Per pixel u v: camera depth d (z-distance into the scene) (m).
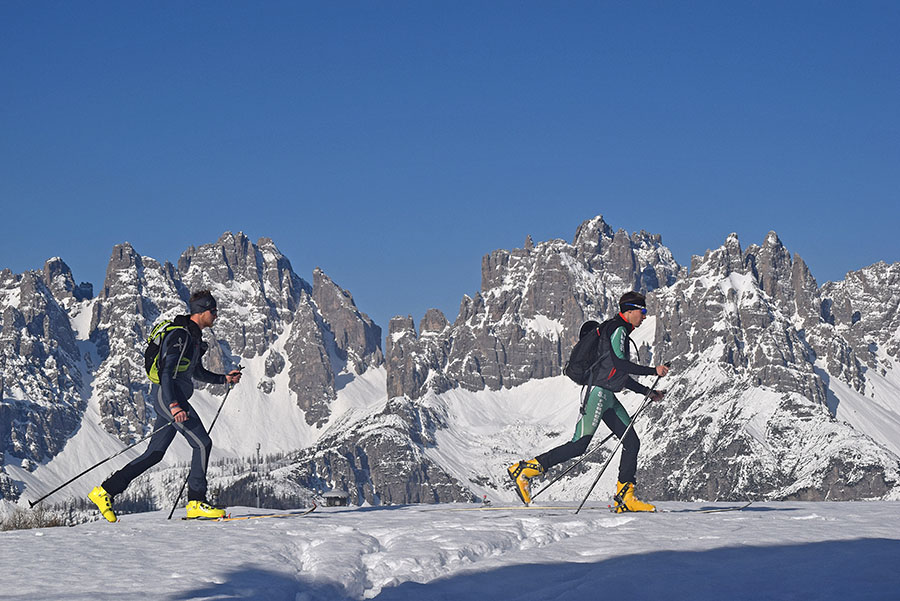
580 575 9.14
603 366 15.16
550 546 10.77
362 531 12.11
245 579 8.89
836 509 15.34
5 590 8.43
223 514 15.50
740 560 9.48
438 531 11.63
